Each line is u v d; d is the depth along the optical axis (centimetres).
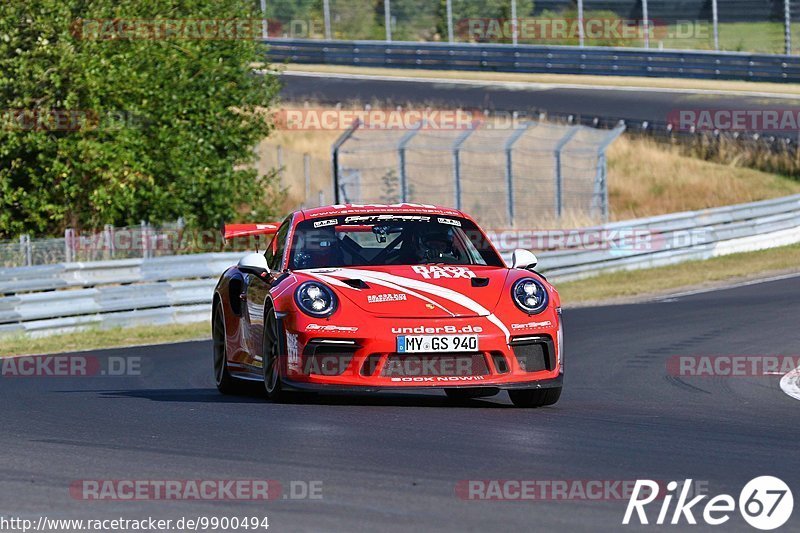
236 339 3112
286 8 16188
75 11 7238
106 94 7162
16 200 7156
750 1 15300
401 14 16225
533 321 2617
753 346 4212
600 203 9725
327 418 2478
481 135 10069
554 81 14588
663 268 8006
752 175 12069
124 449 2138
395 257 2894
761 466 1920
